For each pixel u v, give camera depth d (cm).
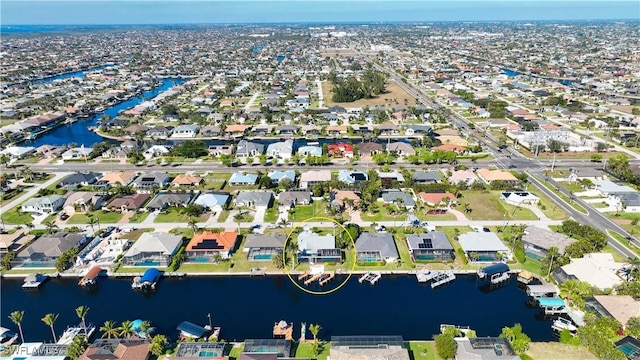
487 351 8469
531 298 10594
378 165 19100
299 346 9050
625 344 8662
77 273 11538
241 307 10438
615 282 10512
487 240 12381
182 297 10806
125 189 16088
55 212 14838
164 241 12250
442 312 10300
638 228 13662
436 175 17250
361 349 8525
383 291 11038
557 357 8594
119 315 10162
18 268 11775
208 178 17700
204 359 8344
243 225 13875
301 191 15688
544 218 14275
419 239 12425
